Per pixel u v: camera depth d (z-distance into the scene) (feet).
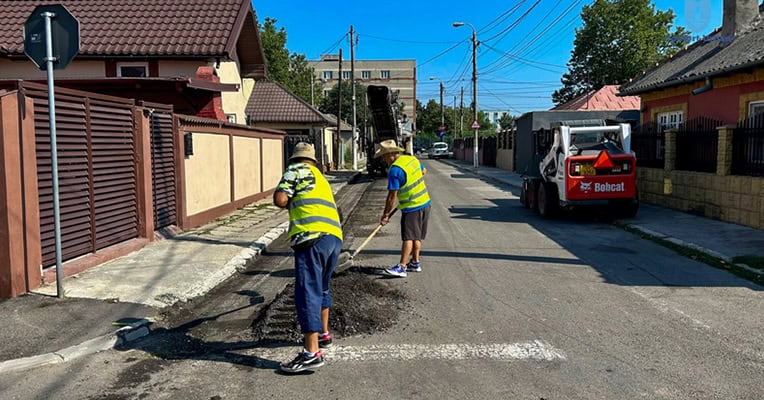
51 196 23.02
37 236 21.94
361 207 53.98
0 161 20.20
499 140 119.65
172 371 15.38
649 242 33.94
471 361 15.75
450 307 20.72
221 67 63.62
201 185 39.99
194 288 22.72
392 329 18.37
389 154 25.55
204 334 18.31
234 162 47.34
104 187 27.14
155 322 19.10
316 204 15.81
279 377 14.87
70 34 20.02
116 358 16.31
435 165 143.64
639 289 23.17
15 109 20.61
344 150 163.32
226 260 27.94
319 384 14.40
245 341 17.61
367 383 14.42
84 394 13.98
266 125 100.42
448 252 31.01
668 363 15.48
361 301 20.98
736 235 33.91
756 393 13.62
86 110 25.38
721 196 39.83
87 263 25.04
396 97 97.91
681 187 45.52
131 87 44.96
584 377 14.64
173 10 58.44
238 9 58.39
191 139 37.06
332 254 15.79
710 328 18.31
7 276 20.68
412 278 25.08
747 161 37.65
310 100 192.75
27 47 20.18
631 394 13.64
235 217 43.83
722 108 45.39
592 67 146.10
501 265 27.76
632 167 40.98
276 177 61.72
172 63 54.44
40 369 15.44
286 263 29.37
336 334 17.89
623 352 16.31
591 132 42.39
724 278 25.00
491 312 20.12
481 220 44.06
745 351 16.31
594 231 38.37
